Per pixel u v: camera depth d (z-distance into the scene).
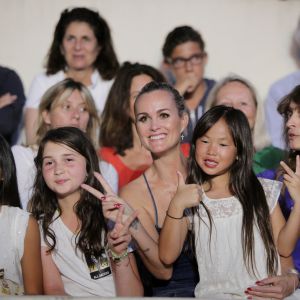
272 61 22.70
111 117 16.80
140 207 13.95
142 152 16.67
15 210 13.18
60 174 13.39
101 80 20.02
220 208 13.12
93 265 13.38
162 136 13.62
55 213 13.70
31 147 16.27
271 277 12.76
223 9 22.69
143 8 22.72
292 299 12.92
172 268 13.73
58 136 13.57
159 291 13.80
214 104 17.59
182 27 20.09
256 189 13.25
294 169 14.43
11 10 22.67
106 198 12.95
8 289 12.88
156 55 22.70
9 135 20.09
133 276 13.39
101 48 20.08
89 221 13.48
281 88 20.47
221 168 13.20
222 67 22.77
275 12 22.67
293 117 14.45
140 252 13.55
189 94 20.06
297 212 12.91
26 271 12.95
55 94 16.62
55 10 22.69
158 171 14.10
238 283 12.91
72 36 19.72
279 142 19.58
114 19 22.73
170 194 14.03
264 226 13.02
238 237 12.98
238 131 13.18
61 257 13.41
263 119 19.05
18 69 22.64
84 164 13.62
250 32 22.73
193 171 13.57
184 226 13.22
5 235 12.93
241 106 17.36
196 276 13.84
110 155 16.67
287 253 13.13
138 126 13.82
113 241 12.95
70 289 13.37
